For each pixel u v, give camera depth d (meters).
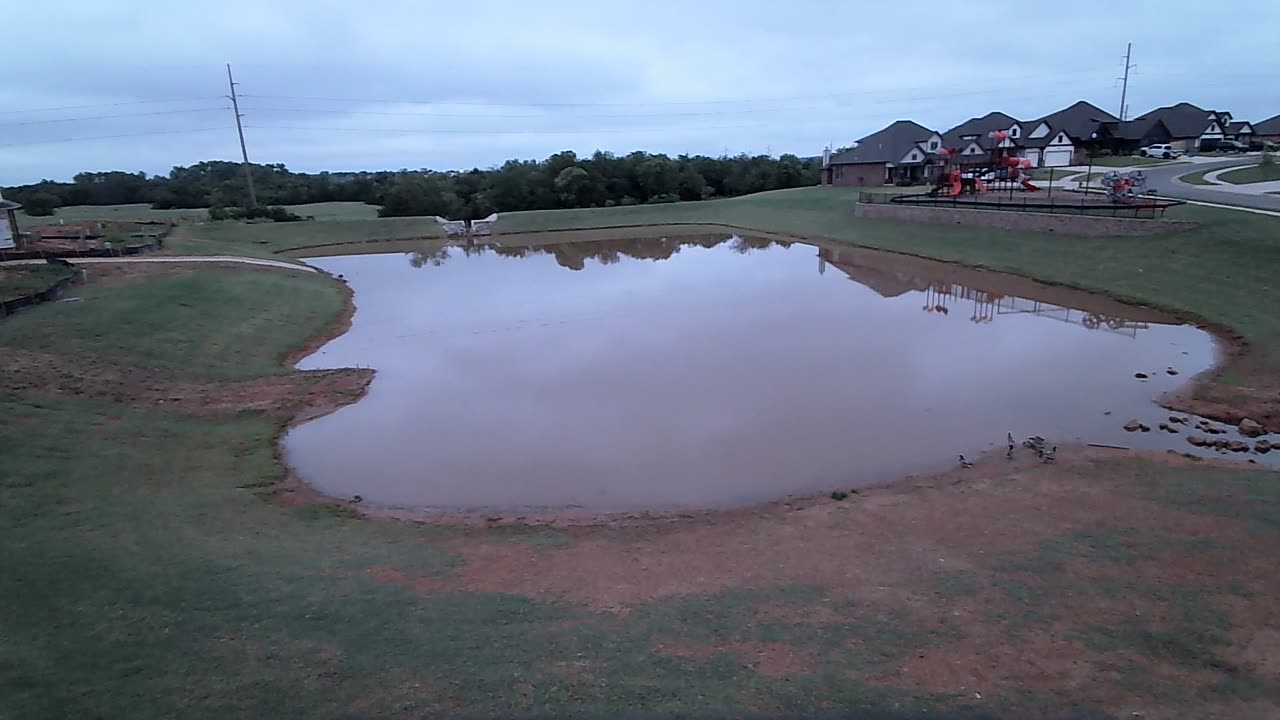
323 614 9.81
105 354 22.09
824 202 64.62
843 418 18.58
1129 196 40.00
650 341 26.41
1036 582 10.59
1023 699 7.88
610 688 8.16
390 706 7.83
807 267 41.91
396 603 10.29
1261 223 32.00
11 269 30.72
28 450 14.97
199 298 29.48
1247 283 26.88
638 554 12.41
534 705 7.85
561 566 11.96
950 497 14.19
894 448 16.75
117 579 10.41
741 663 8.71
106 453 15.69
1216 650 8.69
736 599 10.49
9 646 8.53
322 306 33.03
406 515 14.34
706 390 20.94
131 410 18.55
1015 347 24.16
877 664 8.63
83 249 38.38
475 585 11.19
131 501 13.62
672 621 9.83
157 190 88.38
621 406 19.94
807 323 28.31
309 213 77.44
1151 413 18.36
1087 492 14.04
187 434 17.69
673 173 90.44
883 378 21.45
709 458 16.55
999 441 16.98
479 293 37.12
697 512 14.12
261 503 14.50
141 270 33.72
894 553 11.97
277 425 18.97
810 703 7.86
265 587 10.52
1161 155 71.81
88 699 7.71
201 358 23.64
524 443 17.75
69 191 88.69
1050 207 41.25
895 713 7.67
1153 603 9.84
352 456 17.23
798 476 15.52
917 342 25.08
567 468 16.31
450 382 22.58
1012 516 13.19
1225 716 7.51
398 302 35.28
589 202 86.81
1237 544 11.48
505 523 13.88
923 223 48.16
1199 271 29.23
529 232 67.44
